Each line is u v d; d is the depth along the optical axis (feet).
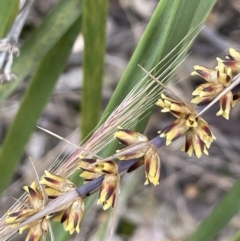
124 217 0.82
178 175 0.86
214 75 0.28
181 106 0.27
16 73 0.47
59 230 0.39
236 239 0.35
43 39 0.47
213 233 0.43
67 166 0.28
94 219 0.80
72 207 0.26
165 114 0.86
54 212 0.26
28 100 0.49
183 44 0.36
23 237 0.74
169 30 0.34
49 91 0.49
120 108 0.29
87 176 0.27
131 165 0.27
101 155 0.38
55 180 0.27
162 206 0.85
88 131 0.49
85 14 0.43
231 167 0.86
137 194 0.84
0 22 0.41
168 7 0.35
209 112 0.27
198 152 0.27
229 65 0.28
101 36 0.44
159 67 0.35
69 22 0.47
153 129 0.86
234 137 0.85
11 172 0.51
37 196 0.27
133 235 0.81
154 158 0.26
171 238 0.78
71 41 0.48
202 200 0.86
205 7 0.35
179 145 0.86
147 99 0.30
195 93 0.28
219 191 0.86
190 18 0.35
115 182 0.26
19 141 0.50
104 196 0.26
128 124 0.30
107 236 0.79
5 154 0.50
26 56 0.47
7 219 0.27
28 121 0.49
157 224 0.82
